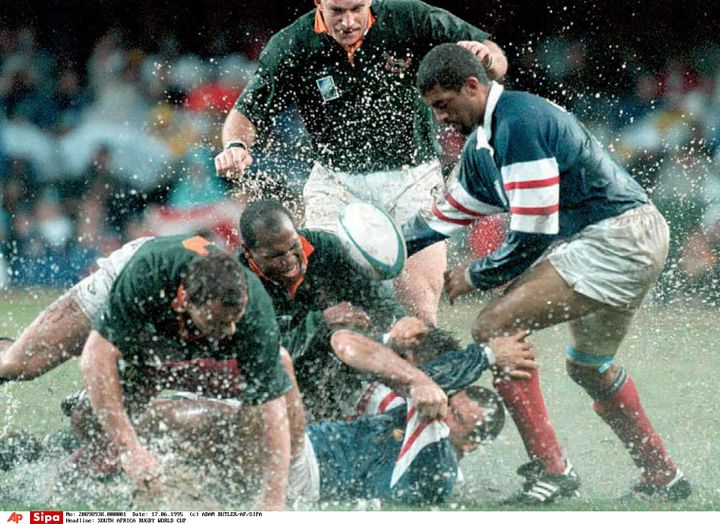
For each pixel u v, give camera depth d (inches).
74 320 687.1
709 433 771.4
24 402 842.8
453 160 1648.6
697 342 1112.2
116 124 1806.1
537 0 1932.8
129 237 1722.4
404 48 842.8
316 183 888.9
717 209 1620.3
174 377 644.1
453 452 634.8
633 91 1905.8
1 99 1802.4
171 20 1937.7
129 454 582.2
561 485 651.5
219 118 1835.6
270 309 585.0
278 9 1962.4
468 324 1237.7
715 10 1910.7
